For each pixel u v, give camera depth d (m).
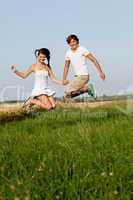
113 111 13.07
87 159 5.96
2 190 4.67
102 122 10.56
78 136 8.05
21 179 5.00
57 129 9.77
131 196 4.62
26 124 11.91
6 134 9.22
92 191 4.76
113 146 6.79
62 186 4.80
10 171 5.61
